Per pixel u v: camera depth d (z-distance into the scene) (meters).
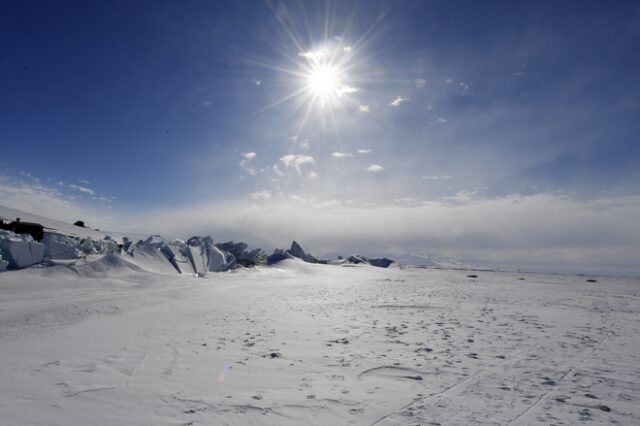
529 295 23.75
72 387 6.55
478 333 11.57
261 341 10.41
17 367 7.55
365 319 14.11
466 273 56.78
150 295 18.88
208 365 8.12
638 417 5.52
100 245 34.28
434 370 7.85
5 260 25.30
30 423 5.06
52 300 16.47
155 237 38.38
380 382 7.10
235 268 42.59
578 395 6.41
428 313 15.66
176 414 5.54
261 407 5.86
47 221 52.03
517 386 6.87
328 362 8.42
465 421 5.39
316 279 37.44
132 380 7.05
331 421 5.38
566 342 10.38
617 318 14.62
